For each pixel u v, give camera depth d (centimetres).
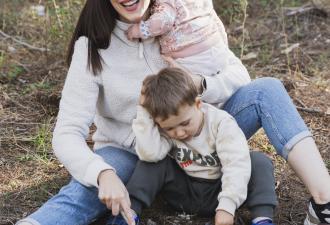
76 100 267
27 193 301
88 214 264
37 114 365
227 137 258
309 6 487
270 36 454
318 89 387
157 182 265
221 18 483
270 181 263
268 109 267
